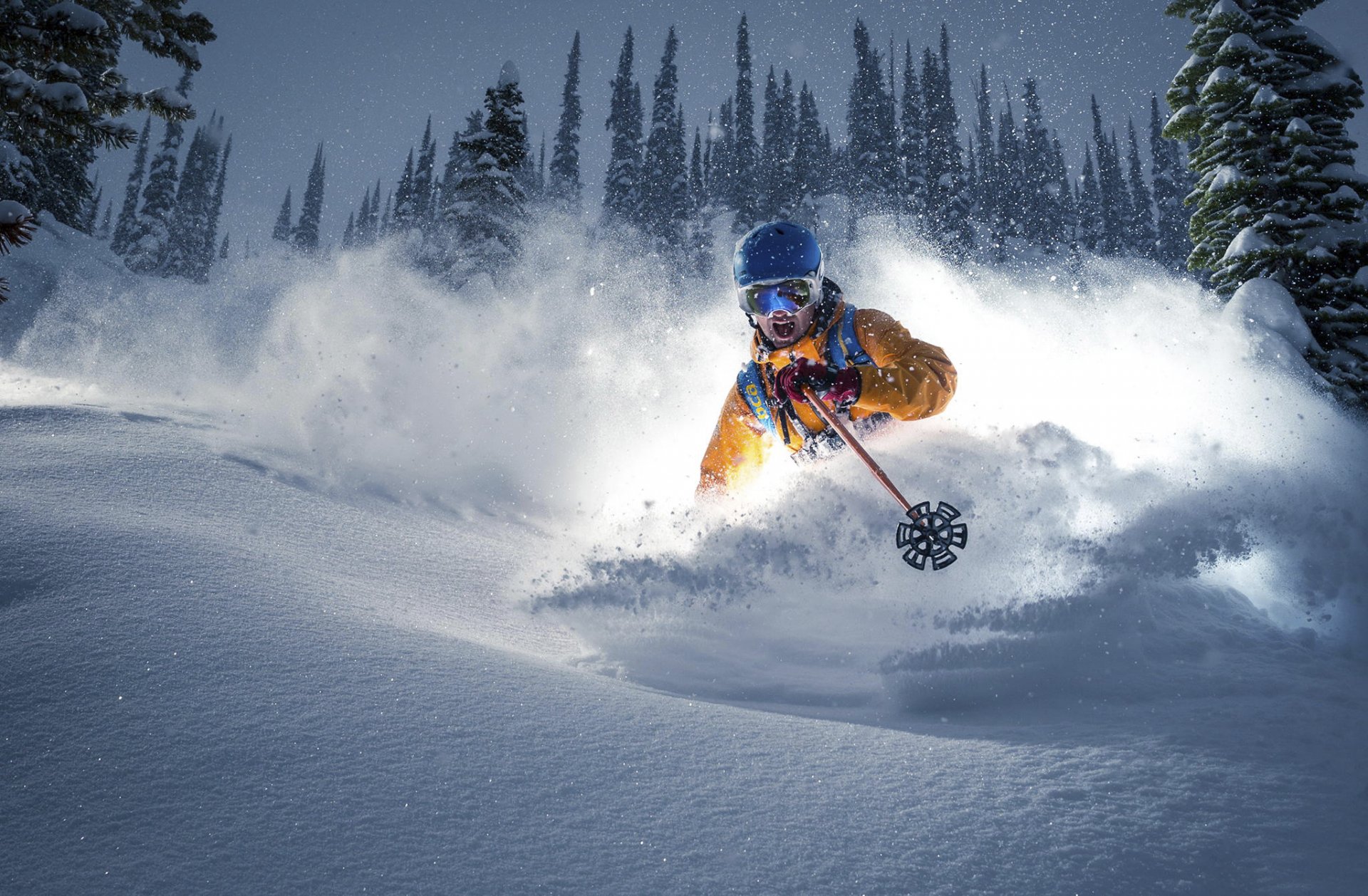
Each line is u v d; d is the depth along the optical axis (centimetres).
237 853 123
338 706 171
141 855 121
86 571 220
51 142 545
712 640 272
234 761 147
